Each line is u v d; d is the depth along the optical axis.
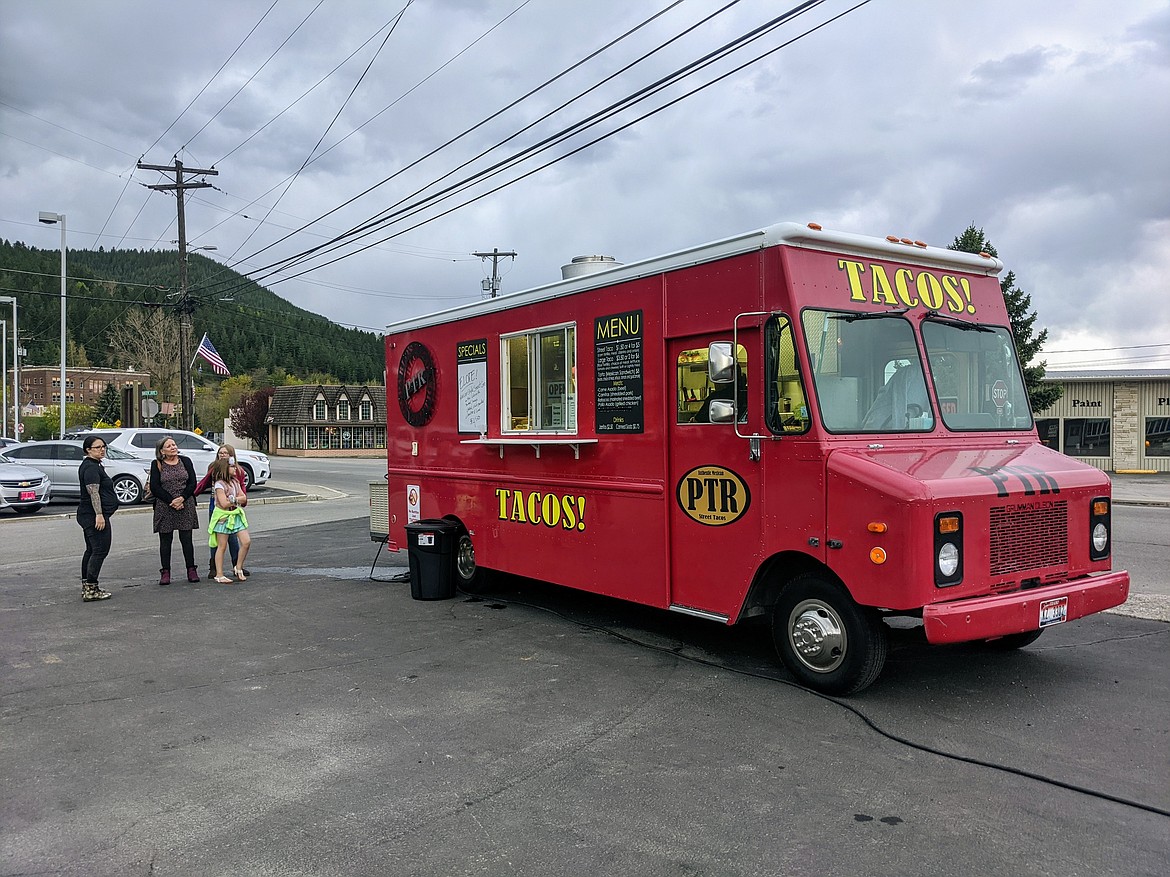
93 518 9.07
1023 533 5.29
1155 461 31.56
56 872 3.37
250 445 79.50
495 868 3.36
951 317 6.19
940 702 5.33
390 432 10.37
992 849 3.46
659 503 6.50
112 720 5.21
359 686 5.87
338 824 3.77
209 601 9.04
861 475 5.05
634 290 6.71
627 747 4.66
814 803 3.91
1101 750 4.52
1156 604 8.05
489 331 8.50
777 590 5.94
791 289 5.45
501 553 8.40
